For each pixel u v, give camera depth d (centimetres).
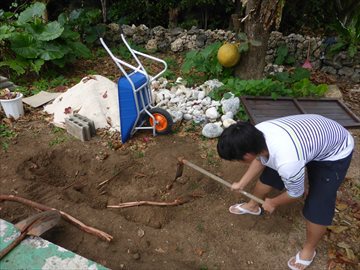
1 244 202
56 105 401
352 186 301
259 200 220
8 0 718
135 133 363
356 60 537
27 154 326
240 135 169
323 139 181
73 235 240
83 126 343
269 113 399
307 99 437
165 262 226
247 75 486
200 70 482
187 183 300
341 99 451
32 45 479
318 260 231
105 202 285
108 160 325
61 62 501
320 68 568
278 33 584
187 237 247
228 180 302
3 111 394
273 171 232
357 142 365
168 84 471
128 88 318
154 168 317
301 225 260
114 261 224
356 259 231
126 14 715
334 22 536
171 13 677
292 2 615
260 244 243
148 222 262
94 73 523
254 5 434
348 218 265
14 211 257
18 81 482
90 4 748
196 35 611
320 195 194
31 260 193
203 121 384
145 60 580
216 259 231
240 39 468
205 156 333
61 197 278
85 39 611
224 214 267
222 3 682
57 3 740
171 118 354
